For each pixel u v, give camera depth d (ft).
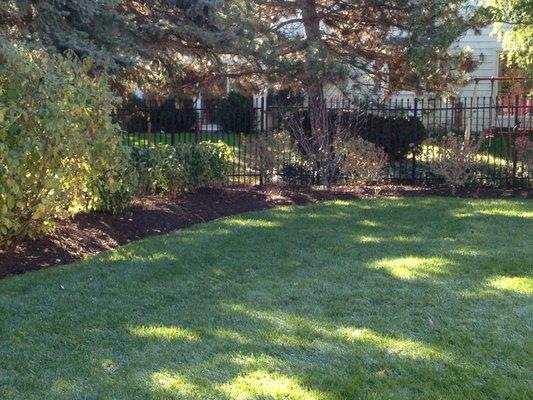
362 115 42.63
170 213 30.37
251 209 33.83
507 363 13.97
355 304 18.04
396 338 15.46
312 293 19.10
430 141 40.37
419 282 20.04
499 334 15.58
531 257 22.76
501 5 46.16
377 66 46.52
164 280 20.66
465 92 67.97
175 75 41.50
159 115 44.98
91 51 31.40
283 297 18.76
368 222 29.86
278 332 15.87
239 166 41.14
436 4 41.98
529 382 13.03
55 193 22.84
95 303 18.34
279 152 38.86
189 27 37.06
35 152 21.74
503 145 44.55
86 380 13.33
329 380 13.16
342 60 43.80
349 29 46.80
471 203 34.96
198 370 13.69
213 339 15.46
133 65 35.55
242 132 48.03
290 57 42.55
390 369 13.73
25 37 30.66
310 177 39.81
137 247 24.99
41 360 14.40
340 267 21.97
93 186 25.88
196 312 17.51
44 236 24.80
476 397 12.46
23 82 21.43
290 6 45.09
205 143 37.45
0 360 14.37
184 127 46.55
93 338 15.65
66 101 22.84
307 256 23.56
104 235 26.30
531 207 33.50
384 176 41.78
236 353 14.57
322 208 33.78
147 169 32.12
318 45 40.96
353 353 14.55
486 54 67.82
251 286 19.88
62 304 18.24
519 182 40.24
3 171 20.15
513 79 59.36
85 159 24.21
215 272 21.52
